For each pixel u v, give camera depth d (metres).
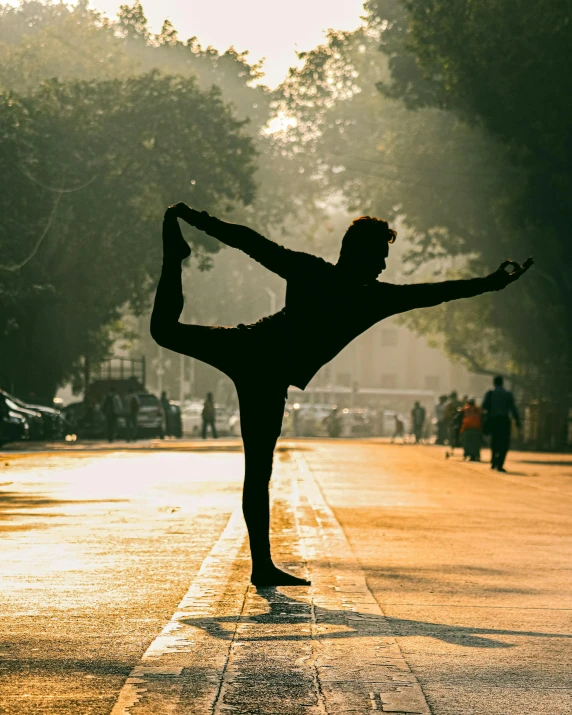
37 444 55.69
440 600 9.73
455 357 96.25
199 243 70.31
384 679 6.66
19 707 6.04
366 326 9.10
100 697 6.25
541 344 79.38
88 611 8.85
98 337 86.75
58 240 69.06
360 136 82.44
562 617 9.05
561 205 57.16
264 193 87.12
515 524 17.03
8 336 70.44
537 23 51.72
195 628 8.06
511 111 52.53
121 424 76.38
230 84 91.25
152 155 67.25
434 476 31.19
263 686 6.44
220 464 32.78
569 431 67.19
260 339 9.16
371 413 120.50
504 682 6.78
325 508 18.69
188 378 147.25
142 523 15.58
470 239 74.19
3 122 61.16
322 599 9.34
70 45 80.56
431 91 66.38
